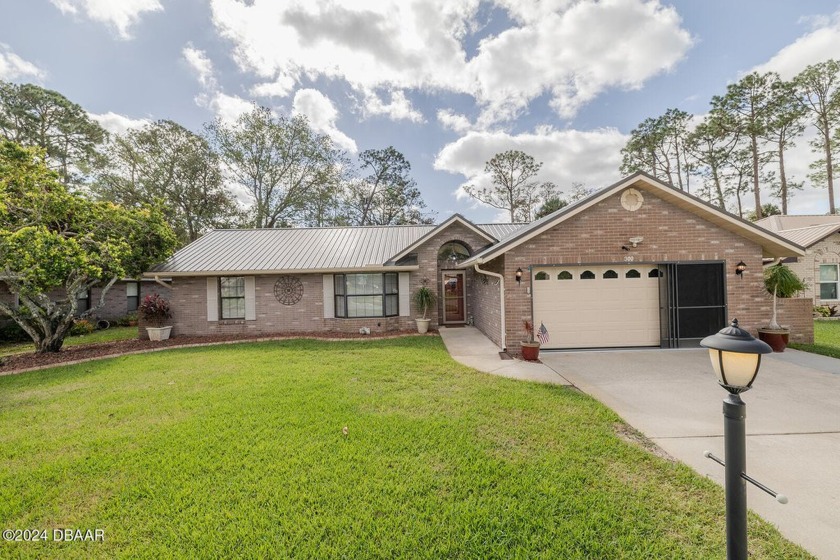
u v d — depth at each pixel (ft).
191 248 48.14
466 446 13.56
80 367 27.89
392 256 44.11
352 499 10.55
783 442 13.62
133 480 11.83
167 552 8.80
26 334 45.01
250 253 46.42
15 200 31.63
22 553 8.90
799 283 28.89
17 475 12.21
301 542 9.02
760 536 8.84
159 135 83.46
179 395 20.15
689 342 30.17
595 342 30.71
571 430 14.92
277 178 93.91
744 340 7.20
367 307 43.91
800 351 28.04
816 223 70.54
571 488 10.89
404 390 20.51
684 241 29.96
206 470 12.29
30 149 34.06
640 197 29.99
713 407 17.48
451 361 27.48
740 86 80.07
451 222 43.19
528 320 30.01
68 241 30.32
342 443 13.93
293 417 16.47
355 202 113.70
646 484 11.06
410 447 13.57
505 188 111.45
